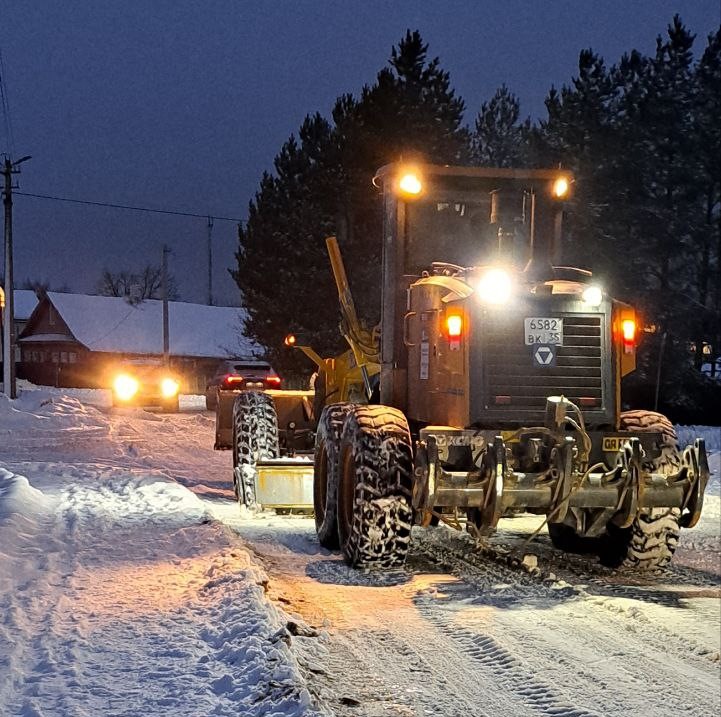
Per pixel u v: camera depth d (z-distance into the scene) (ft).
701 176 109.50
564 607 24.86
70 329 248.93
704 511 44.06
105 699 16.93
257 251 135.23
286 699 16.24
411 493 28.43
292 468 37.32
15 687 17.56
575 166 107.86
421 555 31.58
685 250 110.42
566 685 18.86
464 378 27.45
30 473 51.57
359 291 108.88
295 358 126.93
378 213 111.04
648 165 108.17
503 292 27.61
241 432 41.52
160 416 104.47
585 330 27.94
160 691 17.31
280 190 134.31
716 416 108.58
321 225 116.06
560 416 26.37
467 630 22.62
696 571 30.50
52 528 34.27
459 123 115.44
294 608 24.54
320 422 34.06
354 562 28.84
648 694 18.39
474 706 17.67
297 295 121.39
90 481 48.29
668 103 109.29
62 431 79.00
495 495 25.85
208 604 23.11
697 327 110.22
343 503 30.42
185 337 254.27
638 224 107.96
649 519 29.30
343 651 20.97
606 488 26.91
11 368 134.92
